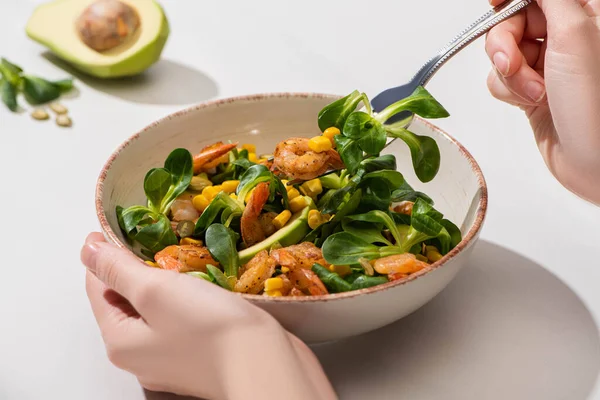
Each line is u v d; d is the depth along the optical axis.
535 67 0.59
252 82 0.77
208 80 0.78
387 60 0.81
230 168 0.58
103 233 0.50
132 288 0.47
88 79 0.77
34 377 0.51
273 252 0.50
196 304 0.45
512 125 0.71
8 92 0.73
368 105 0.54
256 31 0.85
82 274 0.57
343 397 0.49
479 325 0.53
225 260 0.51
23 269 0.57
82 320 0.54
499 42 0.54
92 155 0.68
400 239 0.52
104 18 0.75
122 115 0.73
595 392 0.50
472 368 0.51
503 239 0.59
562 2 0.51
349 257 0.50
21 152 0.68
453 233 0.52
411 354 0.52
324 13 0.89
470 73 0.77
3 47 0.81
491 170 0.66
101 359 0.52
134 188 0.56
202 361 0.46
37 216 0.62
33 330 0.53
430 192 0.57
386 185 0.53
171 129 0.58
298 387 0.43
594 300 0.55
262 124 0.60
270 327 0.45
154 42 0.75
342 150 0.51
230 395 0.44
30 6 0.89
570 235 0.60
